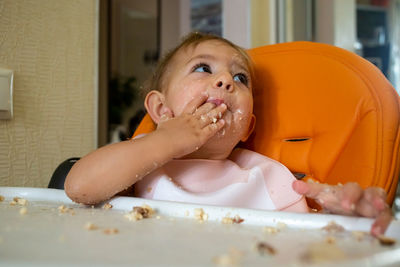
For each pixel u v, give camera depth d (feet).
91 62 3.63
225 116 2.78
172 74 3.18
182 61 3.16
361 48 9.72
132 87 11.59
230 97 2.82
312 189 1.85
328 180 2.81
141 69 11.98
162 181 2.70
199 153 2.96
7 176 2.91
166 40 12.67
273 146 3.19
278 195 2.79
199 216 1.71
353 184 1.70
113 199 2.09
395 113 2.52
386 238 1.24
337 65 2.91
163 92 3.22
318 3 7.66
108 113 11.00
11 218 1.65
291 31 7.27
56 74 3.29
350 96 2.74
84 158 2.23
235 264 0.94
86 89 3.58
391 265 0.98
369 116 2.59
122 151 2.19
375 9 10.71
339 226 1.48
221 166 2.98
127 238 1.27
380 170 2.45
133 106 11.71
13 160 2.95
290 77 3.15
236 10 7.23
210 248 1.14
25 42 3.03
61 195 2.28
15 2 2.95
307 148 2.99
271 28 7.07
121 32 11.36
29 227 1.44
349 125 2.70
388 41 10.71
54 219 1.64
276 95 3.21
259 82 3.31
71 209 1.97
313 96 2.98
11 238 1.24
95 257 1.00
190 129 2.48
